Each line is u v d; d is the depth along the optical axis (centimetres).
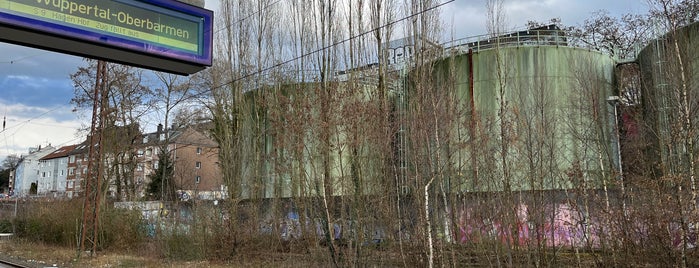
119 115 3847
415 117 1742
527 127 1927
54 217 3416
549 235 1614
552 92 2575
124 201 3566
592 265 1418
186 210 2680
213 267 2194
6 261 2503
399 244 1684
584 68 2686
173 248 2503
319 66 2319
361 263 1755
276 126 2109
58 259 2570
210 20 637
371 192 1789
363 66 2248
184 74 675
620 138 2225
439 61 2339
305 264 1952
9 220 4159
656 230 1204
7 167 11362
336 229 2039
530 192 1623
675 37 1558
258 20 2723
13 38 527
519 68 2739
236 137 2617
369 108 1842
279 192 2308
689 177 1234
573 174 1606
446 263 1598
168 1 599
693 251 1166
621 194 1364
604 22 3897
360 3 2286
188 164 5825
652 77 2216
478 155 1717
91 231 2806
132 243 2933
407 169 1747
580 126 2348
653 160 1495
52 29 516
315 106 1956
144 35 579
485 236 1587
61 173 10112
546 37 3019
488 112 2447
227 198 2480
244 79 2697
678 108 1462
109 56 586
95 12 546
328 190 1898
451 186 1695
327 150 1880
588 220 1441
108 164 3812
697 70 1636
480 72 2744
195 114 4184
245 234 2367
